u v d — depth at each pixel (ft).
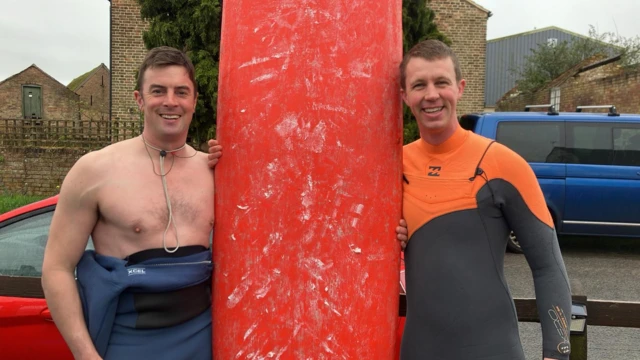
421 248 5.98
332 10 5.53
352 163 5.56
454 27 48.55
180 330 5.54
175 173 5.76
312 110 5.47
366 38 5.68
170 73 5.60
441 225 5.91
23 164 35.83
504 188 5.88
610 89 44.98
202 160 6.07
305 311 5.44
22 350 9.16
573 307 7.48
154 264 5.42
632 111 41.45
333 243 5.49
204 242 5.83
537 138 23.20
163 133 5.62
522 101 67.51
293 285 5.45
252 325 5.51
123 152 5.69
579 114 23.52
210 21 27.09
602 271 21.72
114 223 5.46
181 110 5.67
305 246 5.45
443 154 6.15
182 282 5.47
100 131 36.55
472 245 5.84
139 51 45.93
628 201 22.75
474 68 48.85
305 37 5.50
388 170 5.85
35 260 9.96
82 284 5.46
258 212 5.53
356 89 5.60
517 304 8.15
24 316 9.05
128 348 5.33
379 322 5.75
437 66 5.78
